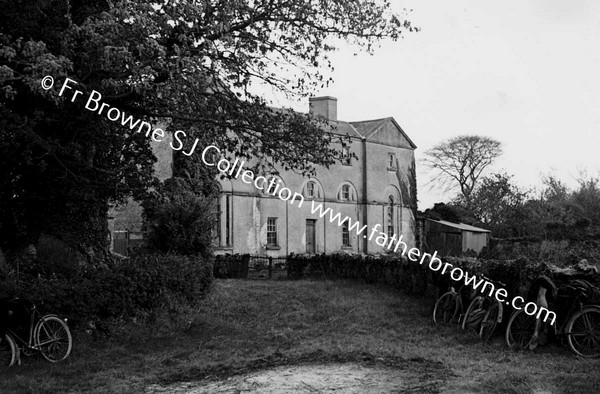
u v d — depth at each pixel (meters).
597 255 22.03
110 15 12.31
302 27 15.34
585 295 10.43
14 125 13.09
